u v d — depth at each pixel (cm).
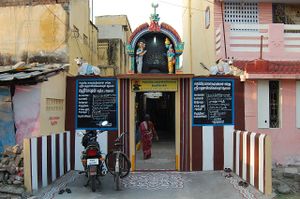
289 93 1032
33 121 857
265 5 1439
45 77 855
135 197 752
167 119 2302
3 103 868
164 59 1279
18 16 1133
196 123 1018
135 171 1010
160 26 1243
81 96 1028
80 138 1018
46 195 746
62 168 941
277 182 872
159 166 1094
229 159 1014
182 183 870
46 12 1120
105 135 1018
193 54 1912
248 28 1305
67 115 1026
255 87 1027
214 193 779
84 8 1372
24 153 750
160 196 759
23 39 1127
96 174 792
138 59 1254
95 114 1024
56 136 895
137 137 1545
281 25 1298
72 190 802
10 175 769
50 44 1116
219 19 1412
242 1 1411
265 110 1025
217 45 1347
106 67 1914
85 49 1395
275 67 1060
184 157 1016
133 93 1026
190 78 1019
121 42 2164
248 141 843
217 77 1025
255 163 792
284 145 1026
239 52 1284
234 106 1023
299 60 1292
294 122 1031
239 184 831
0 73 923
